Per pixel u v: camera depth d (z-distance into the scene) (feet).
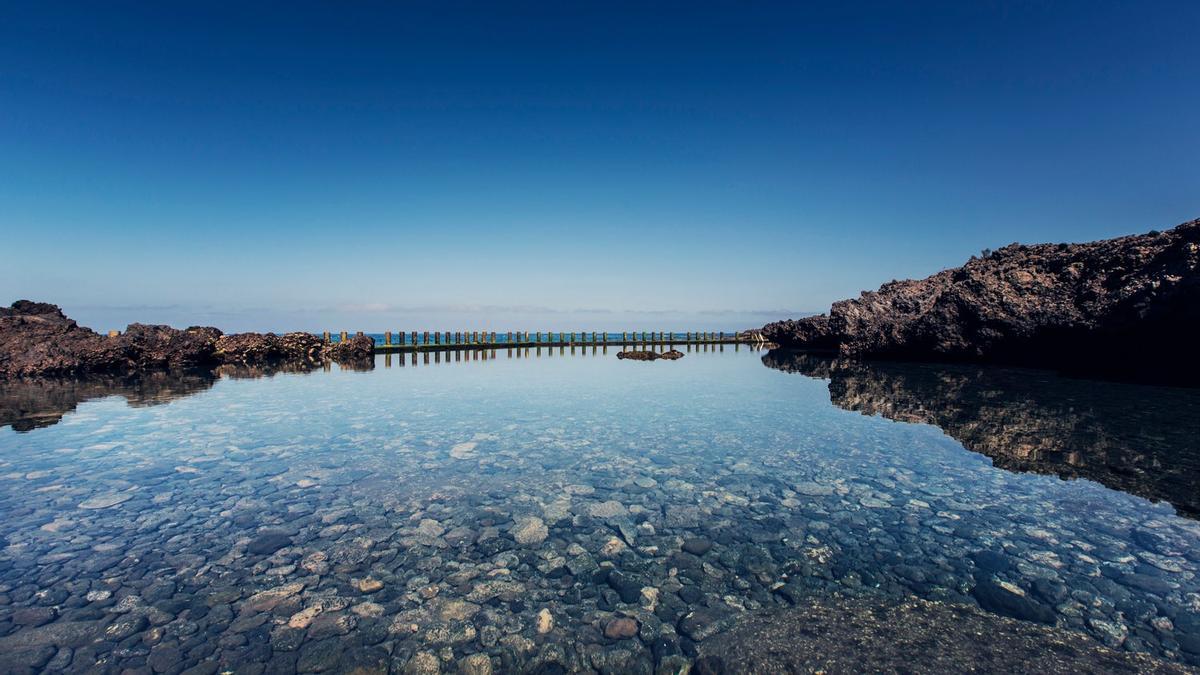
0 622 15.39
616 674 13.60
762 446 36.32
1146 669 13.52
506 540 21.25
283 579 18.08
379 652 14.28
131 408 51.98
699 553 20.15
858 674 13.41
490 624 15.62
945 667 13.64
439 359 130.82
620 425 43.78
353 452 34.78
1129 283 63.62
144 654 14.05
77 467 31.01
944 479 28.58
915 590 17.46
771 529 22.30
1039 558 19.47
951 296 90.27
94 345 87.20
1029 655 14.08
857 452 34.47
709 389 68.13
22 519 23.07
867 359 110.93
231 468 30.96
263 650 14.29
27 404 53.93
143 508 24.50
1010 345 81.10
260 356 119.65
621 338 219.00
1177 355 57.98
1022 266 84.84
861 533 21.83
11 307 92.94
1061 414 44.04
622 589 17.58
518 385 73.97
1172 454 32.19
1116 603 16.53
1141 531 21.58
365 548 20.48
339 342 134.21
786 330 178.29
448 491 27.04
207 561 19.34
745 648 14.49
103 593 17.11
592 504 25.22
